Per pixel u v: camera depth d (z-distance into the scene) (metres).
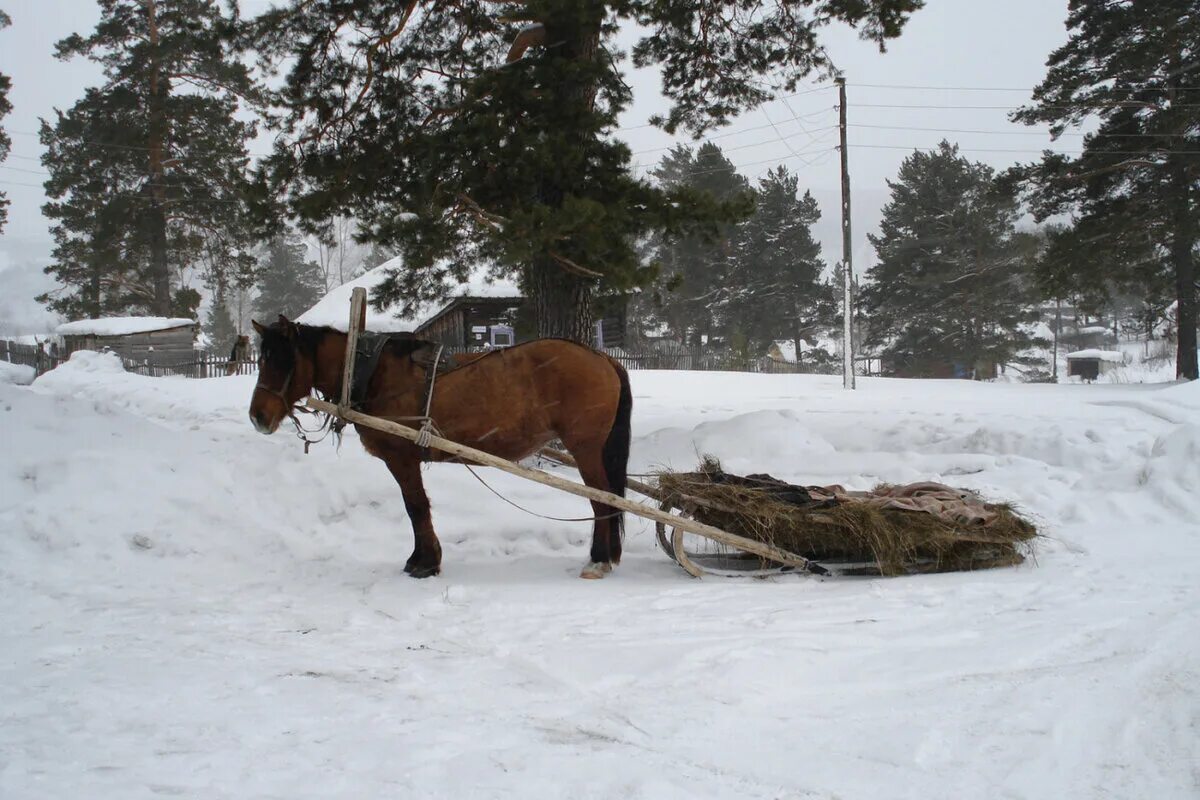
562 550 8.75
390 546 8.62
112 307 53.09
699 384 30.41
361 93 11.46
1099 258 34.19
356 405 7.40
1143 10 32.47
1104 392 24.20
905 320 61.16
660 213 11.05
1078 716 3.97
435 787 3.37
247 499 9.07
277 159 11.25
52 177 46.34
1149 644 4.91
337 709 4.29
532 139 10.22
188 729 3.98
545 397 7.45
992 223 57.84
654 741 3.86
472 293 36.38
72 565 7.67
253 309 102.12
